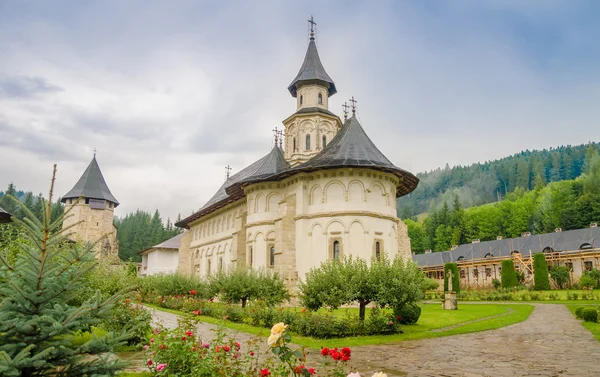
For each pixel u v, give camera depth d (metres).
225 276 26.83
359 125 35.69
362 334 17.31
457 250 80.00
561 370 10.86
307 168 32.16
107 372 6.18
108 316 6.62
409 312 20.59
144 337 12.05
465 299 43.88
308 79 46.19
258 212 37.06
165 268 74.31
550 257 62.19
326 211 31.97
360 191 31.97
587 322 21.86
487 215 110.94
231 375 7.87
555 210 97.38
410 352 13.59
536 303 36.41
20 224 6.12
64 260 7.01
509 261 55.22
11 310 5.78
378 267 18.64
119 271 18.50
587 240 62.19
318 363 11.77
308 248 32.00
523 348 14.28
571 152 181.00
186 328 10.79
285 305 30.56
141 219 128.75
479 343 15.40
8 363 4.96
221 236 48.47
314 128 44.72
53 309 6.05
